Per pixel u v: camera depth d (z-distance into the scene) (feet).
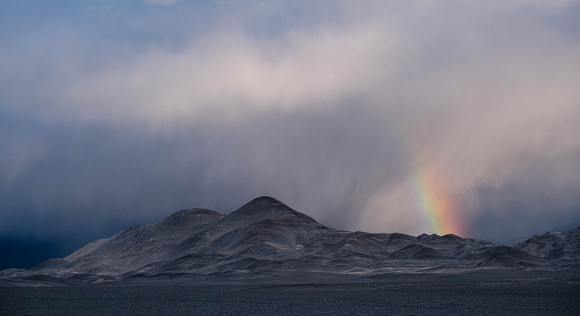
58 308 279.90
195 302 309.63
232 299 329.93
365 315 218.59
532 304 258.37
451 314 218.38
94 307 283.59
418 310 237.66
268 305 279.08
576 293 318.65
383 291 384.88
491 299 291.58
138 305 293.43
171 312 247.29
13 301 341.82
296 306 269.64
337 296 341.21
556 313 217.36
